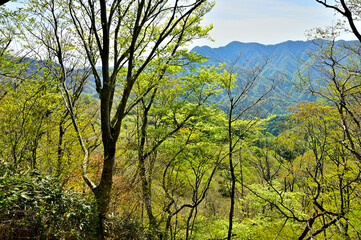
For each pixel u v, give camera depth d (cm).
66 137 732
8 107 570
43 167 655
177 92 1126
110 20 575
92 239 509
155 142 986
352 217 859
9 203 411
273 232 1037
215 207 1548
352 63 704
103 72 592
